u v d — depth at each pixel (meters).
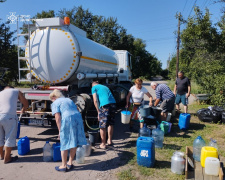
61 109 3.59
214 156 3.40
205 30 7.52
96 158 4.18
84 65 5.87
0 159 4.12
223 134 5.58
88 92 6.30
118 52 11.34
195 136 5.50
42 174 3.51
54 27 5.42
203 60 10.48
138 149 3.78
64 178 3.38
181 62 26.95
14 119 3.90
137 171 3.63
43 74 5.49
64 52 5.30
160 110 6.12
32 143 5.07
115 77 10.06
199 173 3.31
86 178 3.38
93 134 4.90
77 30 6.07
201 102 10.58
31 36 5.49
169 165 3.83
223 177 3.12
